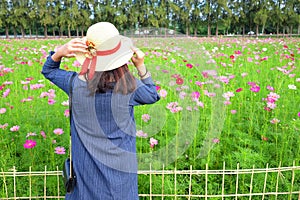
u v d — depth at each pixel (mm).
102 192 1592
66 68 5590
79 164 1627
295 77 5926
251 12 39938
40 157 2994
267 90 4973
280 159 2885
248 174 2756
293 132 3176
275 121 3236
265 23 41469
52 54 1748
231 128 3494
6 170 2730
